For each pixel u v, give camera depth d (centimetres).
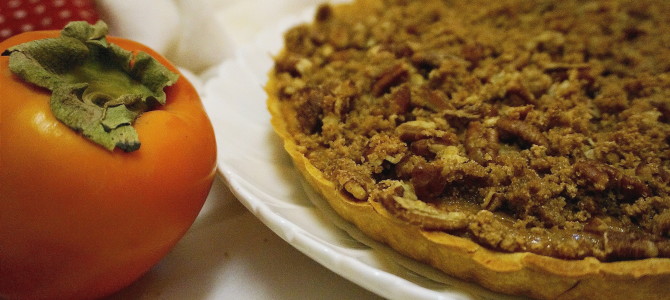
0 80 26
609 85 35
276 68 39
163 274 31
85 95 27
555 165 30
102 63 29
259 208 31
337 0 50
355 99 35
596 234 28
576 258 27
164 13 42
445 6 45
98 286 28
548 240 28
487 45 38
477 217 28
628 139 31
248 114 39
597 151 31
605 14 42
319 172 31
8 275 26
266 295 30
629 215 29
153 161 27
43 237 26
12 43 28
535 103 34
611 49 38
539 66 37
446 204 30
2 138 25
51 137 26
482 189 30
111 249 27
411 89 35
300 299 30
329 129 33
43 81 26
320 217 32
